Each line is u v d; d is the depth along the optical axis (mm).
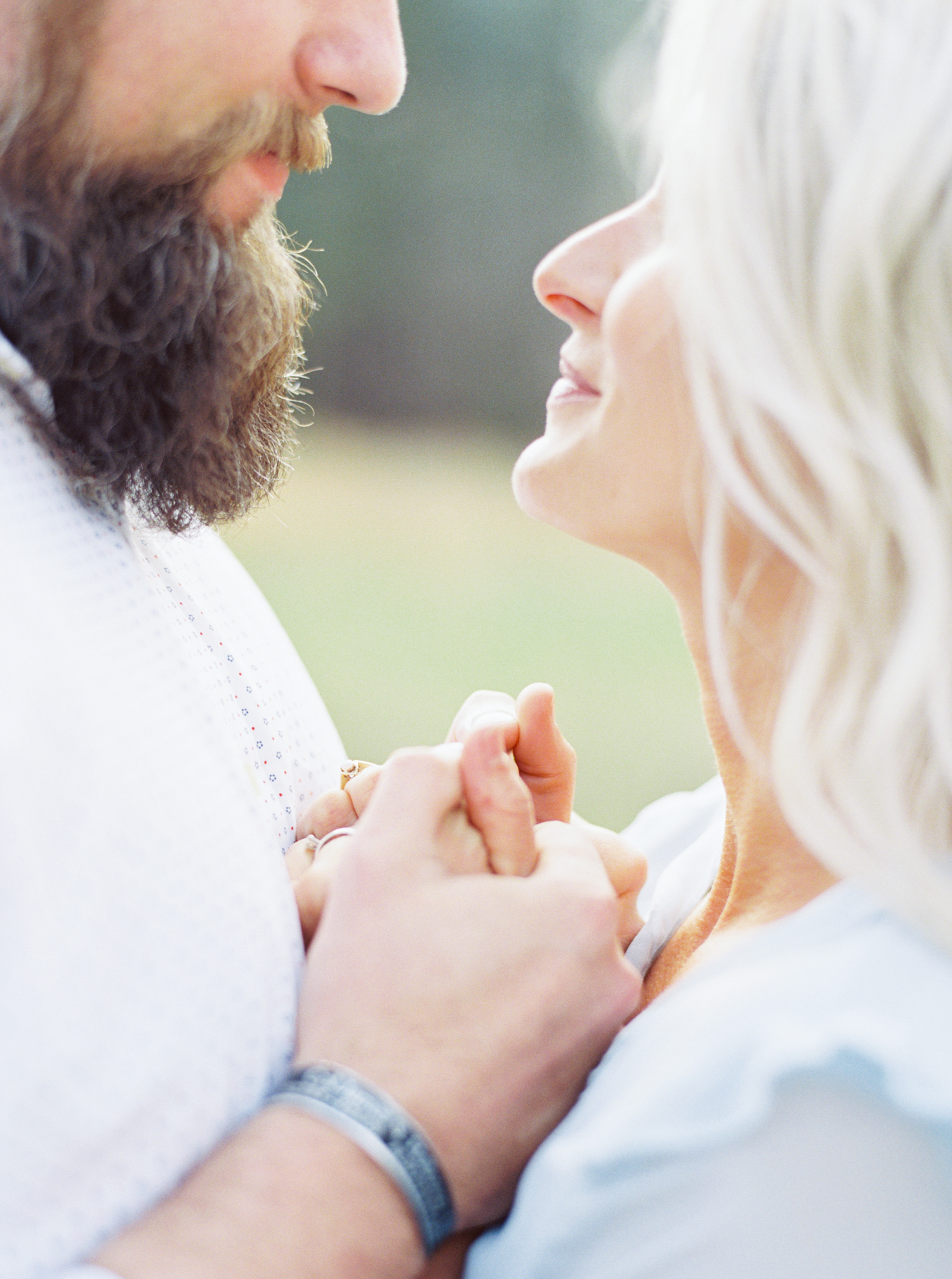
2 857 625
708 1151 594
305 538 8656
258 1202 637
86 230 854
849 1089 576
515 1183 702
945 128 662
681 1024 662
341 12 918
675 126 802
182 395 907
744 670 805
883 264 667
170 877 711
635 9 13188
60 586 759
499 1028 702
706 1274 588
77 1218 627
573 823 947
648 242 842
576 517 835
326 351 14289
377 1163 659
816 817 677
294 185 14180
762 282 689
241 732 968
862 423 668
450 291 14289
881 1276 568
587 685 5793
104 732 712
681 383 782
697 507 789
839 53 691
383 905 747
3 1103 607
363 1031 703
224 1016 707
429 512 9766
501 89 14195
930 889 643
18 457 794
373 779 968
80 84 834
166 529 952
